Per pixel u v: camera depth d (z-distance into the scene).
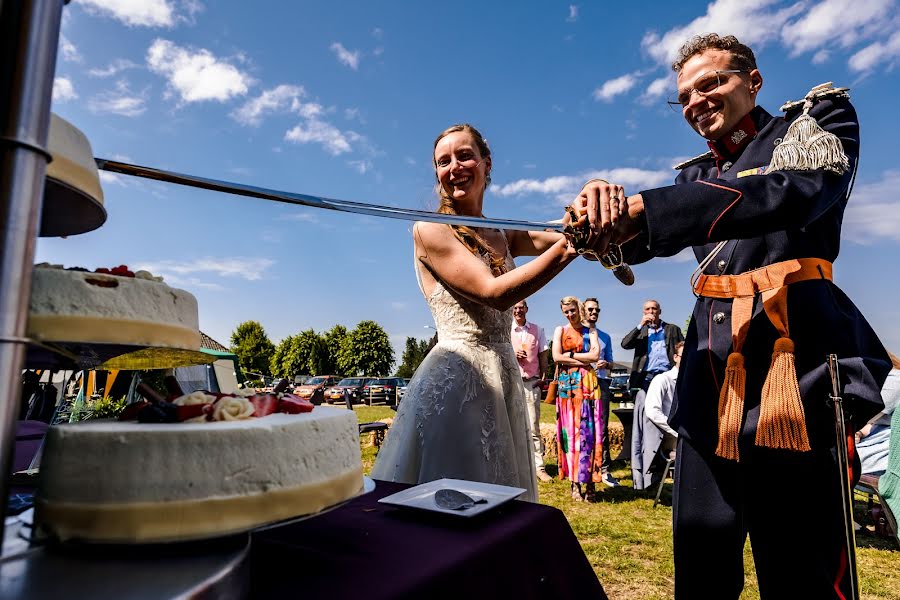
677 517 1.49
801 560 1.26
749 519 1.38
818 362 1.27
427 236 1.72
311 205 0.94
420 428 1.71
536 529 0.92
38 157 0.53
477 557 0.76
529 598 0.83
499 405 1.73
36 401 5.05
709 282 1.47
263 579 0.66
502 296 1.51
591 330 5.19
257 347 64.81
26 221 0.52
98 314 0.74
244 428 0.66
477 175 1.88
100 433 0.62
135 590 0.49
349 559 0.73
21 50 0.51
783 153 1.23
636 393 5.72
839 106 1.35
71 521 0.59
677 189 1.16
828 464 1.25
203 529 0.61
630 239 1.21
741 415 1.32
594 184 1.15
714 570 1.42
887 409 3.90
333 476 0.76
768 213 1.11
